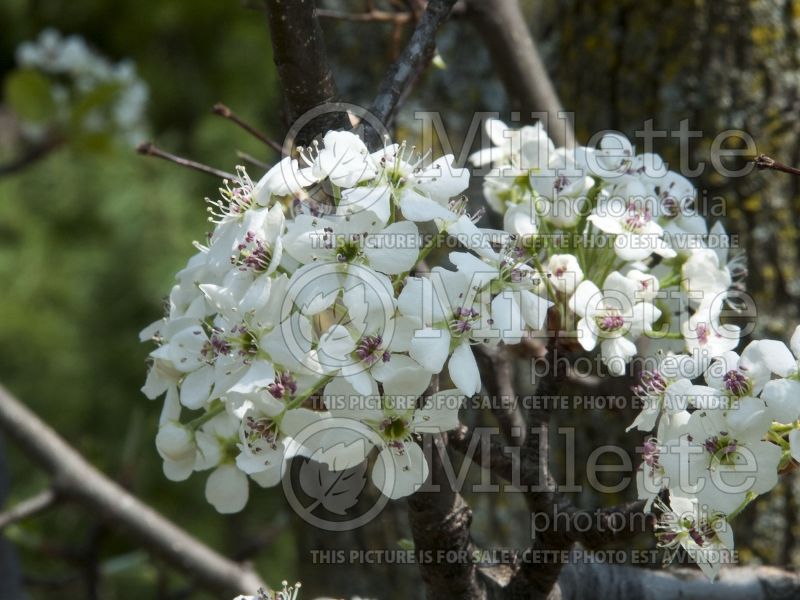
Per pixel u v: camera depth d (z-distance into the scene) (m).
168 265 1.66
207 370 0.42
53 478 0.68
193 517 1.47
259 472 0.43
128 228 1.69
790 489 0.61
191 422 0.44
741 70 0.63
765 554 0.61
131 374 1.64
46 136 0.93
